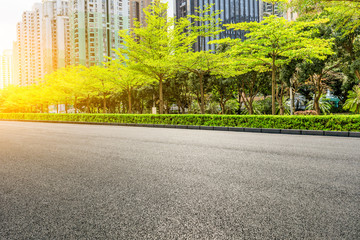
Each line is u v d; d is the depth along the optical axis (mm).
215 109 32531
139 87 33719
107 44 102688
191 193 3377
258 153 6125
